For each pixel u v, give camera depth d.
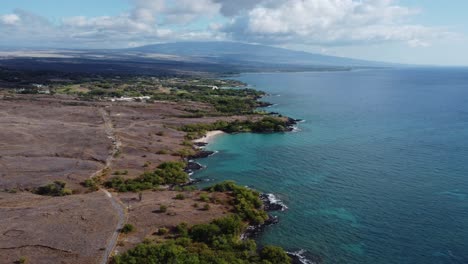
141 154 117.69
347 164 110.88
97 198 81.50
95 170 100.19
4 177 91.19
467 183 93.81
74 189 87.56
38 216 70.69
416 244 66.81
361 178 98.88
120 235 65.12
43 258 57.69
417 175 100.19
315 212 79.75
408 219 75.75
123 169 103.62
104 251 60.16
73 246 60.97
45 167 99.50
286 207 82.44
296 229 72.75
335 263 61.84
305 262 61.97
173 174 100.56
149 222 70.44
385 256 63.56
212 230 66.62
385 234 70.25
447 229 71.50
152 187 91.38
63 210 73.75
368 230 71.88
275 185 95.88
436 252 64.38
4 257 57.31
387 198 85.88
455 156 116.44
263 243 67.81
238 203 80.88
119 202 79.44
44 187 85.94
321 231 71.88
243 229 71.69
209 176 103.94
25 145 118.31
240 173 105.94
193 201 81.88
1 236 62.88
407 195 87.31
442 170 103.69
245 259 60.78
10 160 103.06
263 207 82.06
